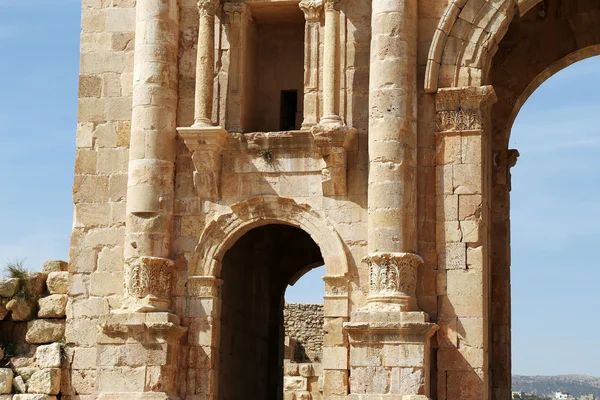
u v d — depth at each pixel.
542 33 35.00
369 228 26.98
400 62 27.36
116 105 29.80
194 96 29.34
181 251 28.61
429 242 27.25
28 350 30.50
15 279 31.19
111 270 29.00
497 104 34.91
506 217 34.12
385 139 27.00
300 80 30.31
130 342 27.59
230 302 30.86
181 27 29.78
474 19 27.89
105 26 30.20
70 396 28.77
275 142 28.38
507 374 32.62
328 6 28.08
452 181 27.28
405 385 25.88
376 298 26.38
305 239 37.69
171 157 28.88
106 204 29.36
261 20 30.45
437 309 26.86
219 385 29.20
